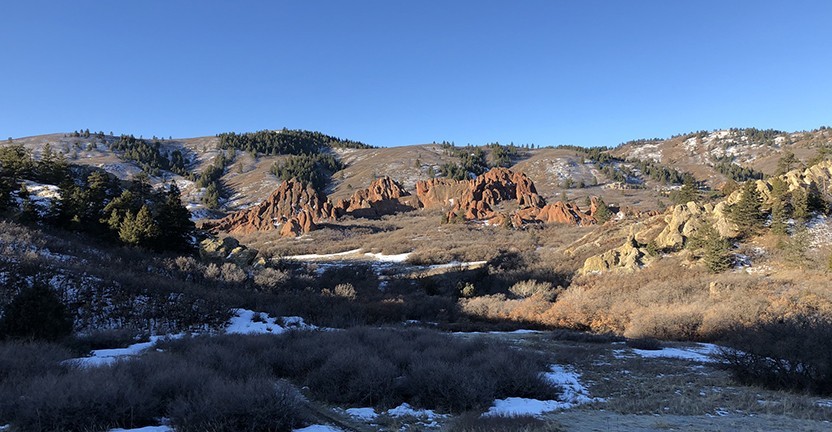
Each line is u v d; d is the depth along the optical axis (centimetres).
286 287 4225
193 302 2856
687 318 2738
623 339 2584
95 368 1021
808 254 3603
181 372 978
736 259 3888
